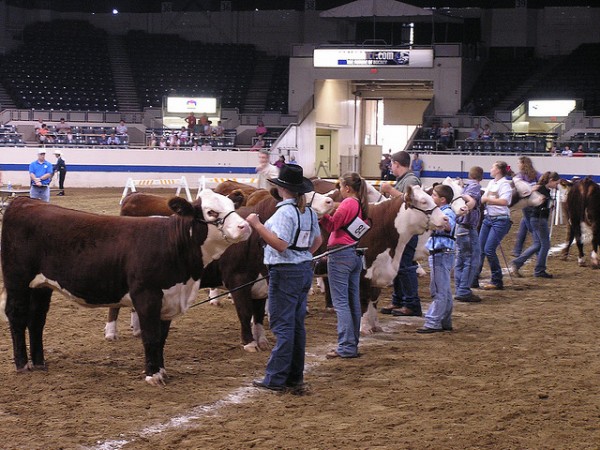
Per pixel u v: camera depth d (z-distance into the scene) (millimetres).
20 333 7883
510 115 37969
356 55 39562
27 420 6434
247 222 7324
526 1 44438
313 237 7410
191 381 7641
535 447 5883
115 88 43031
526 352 9023
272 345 9180
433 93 39500
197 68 44531
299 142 38125
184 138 37875
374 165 43938
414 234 9562
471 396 7234
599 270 15758
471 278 12328
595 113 38469
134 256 7410
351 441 5973
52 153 36000
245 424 6387
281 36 46719
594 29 43938
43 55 43500
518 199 14320
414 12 39375
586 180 16000
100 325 10125
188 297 7609
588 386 7582
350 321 8617
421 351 9039
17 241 7777
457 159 34906
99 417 6535
